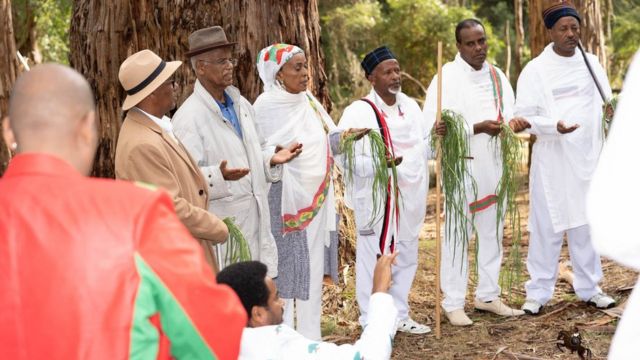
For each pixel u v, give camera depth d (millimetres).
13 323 1818
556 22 5770
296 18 6840
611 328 5523
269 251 4785
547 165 5844
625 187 1693
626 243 1670
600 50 10227
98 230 1860
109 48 6750
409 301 6574
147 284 1861
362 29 19500
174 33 6547
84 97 2000
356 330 5980
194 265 1938
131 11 6656
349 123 5359
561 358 5074
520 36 14992
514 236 5949
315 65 7129
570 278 6707
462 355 5234
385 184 5168
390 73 5336
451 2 21062
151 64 4020
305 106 5180
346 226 7441
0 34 9281
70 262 1825
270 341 2693
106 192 1917
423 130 5621
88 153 2031
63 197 1890
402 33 18875
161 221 1940
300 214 5074
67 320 1799
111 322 1812
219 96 4730
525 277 7066
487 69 5809
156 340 1888
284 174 5027
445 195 5555
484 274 5984
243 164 4672
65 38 17922
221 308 1967
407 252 5602
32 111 1943
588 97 5863
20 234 1860
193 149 4484
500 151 5707
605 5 18172
